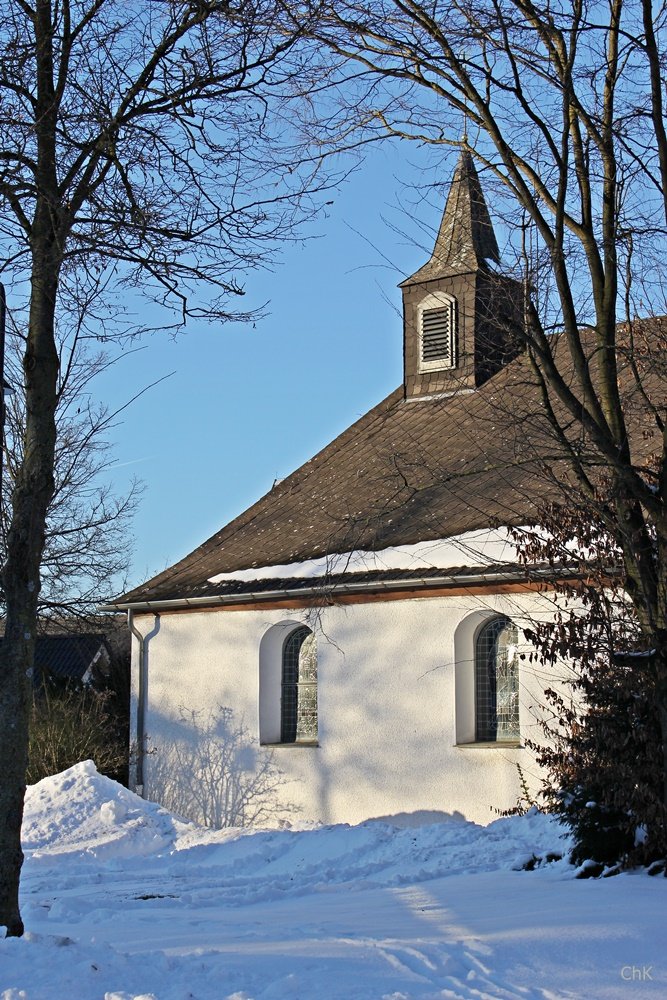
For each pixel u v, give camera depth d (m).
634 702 10.62
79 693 26.42
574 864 11.12
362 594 18.77
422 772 17.77
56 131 8.83
